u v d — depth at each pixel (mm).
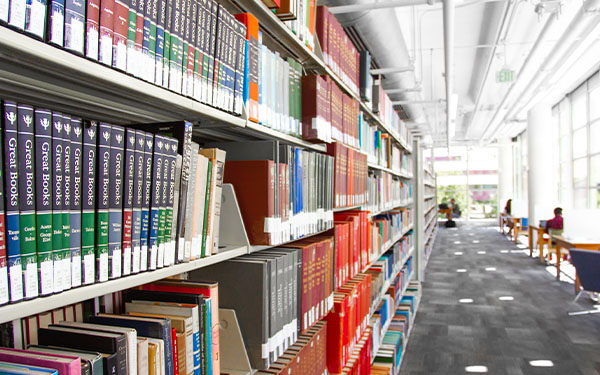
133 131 862
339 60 2289
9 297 642
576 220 7047
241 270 1377
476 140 17000
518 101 8445
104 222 804
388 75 4785
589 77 8812
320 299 1868
